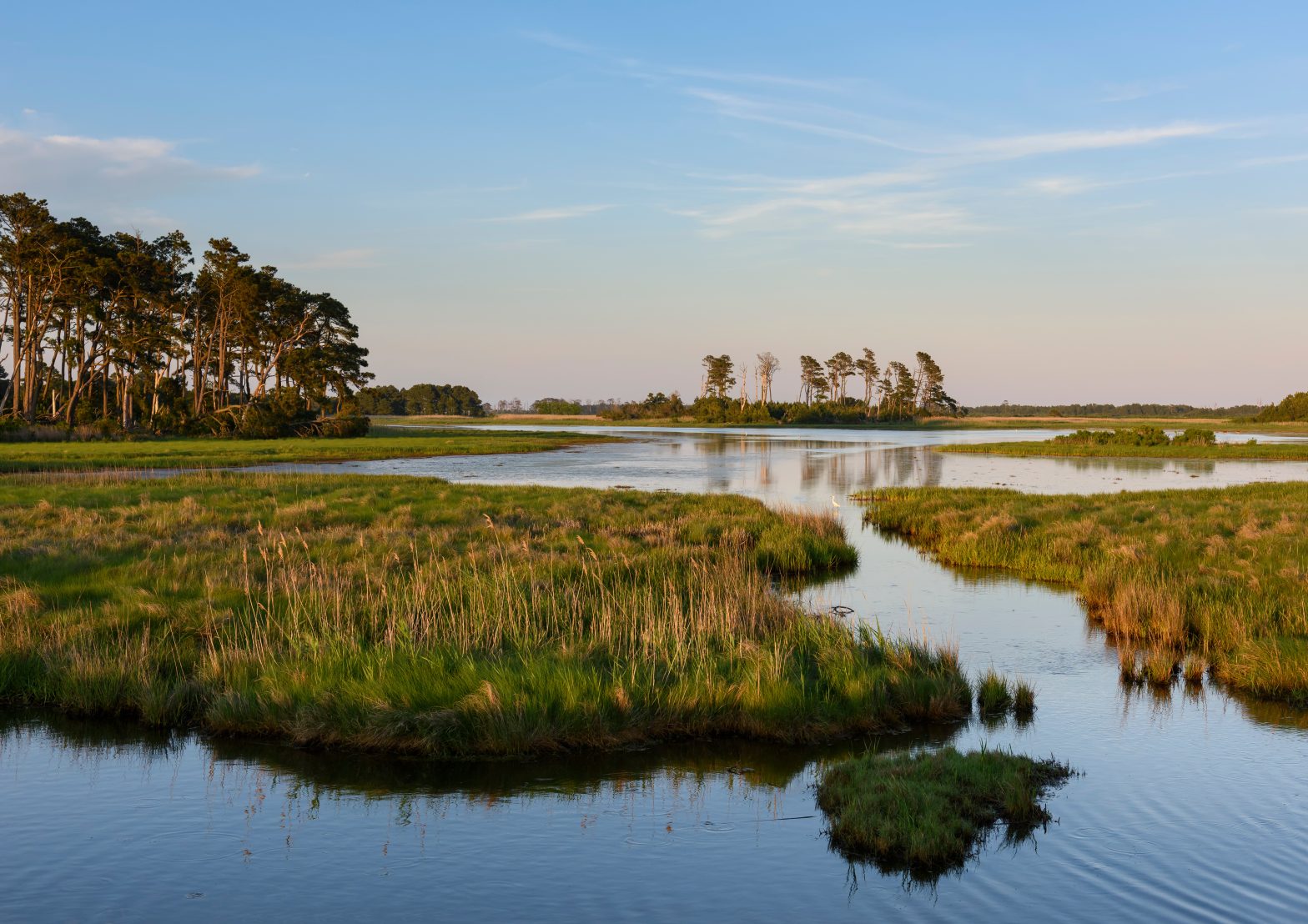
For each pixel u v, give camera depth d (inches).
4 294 3344.0
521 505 1217.4
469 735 400.2
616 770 384.8
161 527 868.6
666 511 1175.0
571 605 566.9
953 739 421.7
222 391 3818.9
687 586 652.1
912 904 273.3
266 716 419.8
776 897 278.4
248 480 1477.6
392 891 281.6
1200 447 3193.9
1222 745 412.8
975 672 531.5
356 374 4015.8
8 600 568.7
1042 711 462.0
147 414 3526.1
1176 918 262.8
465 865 299.7
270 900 275.6
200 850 309.7
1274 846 310.2
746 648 490.9
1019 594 771.4
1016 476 2091.5
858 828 312.0
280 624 530.0
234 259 3727.9
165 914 266.4
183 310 3698.3
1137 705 473.7
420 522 1011.3
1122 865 297.0
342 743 404.5
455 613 552.4
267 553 735.7
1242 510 1132.5
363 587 624.7
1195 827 325.1
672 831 326.6
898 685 457.4
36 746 409.7
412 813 341.7
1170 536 928.3
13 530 847.7
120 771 380.8
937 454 3038.9
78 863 299.7
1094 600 718.5
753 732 419.8
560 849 312.0
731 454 3038.9
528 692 423.2
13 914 265.4
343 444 3051.2
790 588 794.2
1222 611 613.0
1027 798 334.3
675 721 421.1
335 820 335.3
